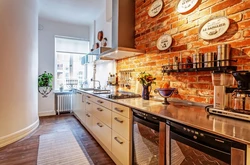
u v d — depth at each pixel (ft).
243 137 2.86
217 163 3.20
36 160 7.38
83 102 12.24
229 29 5.02
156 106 5.86
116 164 7.07
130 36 9.61
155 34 8.07
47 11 14.03
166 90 6.29
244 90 4.12
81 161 7.33
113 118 7.18
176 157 4.15
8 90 9.20
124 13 9.46
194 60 5.80
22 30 10.14
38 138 10.02
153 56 8.21
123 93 10.26
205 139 3.40
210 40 5.57
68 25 16.94
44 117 15.17
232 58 4.93
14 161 7.29
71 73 17.52
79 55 17.88
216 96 4.62
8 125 9.18
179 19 6.75
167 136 4.37
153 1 8.18
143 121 5.29
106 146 7.94
